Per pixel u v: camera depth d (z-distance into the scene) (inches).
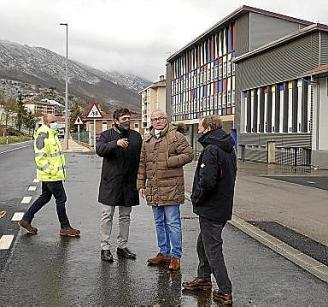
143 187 283.3
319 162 997.8
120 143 284.5
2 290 236.7
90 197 547.2
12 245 323.3
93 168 956.0
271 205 496.7
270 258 299.3
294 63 1141.7
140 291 237.9
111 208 292.5
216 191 229.8
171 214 275.0
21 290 236.8
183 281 253.6
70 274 262.5
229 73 1636.3
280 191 606.9
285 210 467.8
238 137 1455.5
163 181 274.2
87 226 385.4
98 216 428.8
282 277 261.7
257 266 281.9
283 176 815.7
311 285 249.0
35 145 348.8
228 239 349.1
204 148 231.5
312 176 815.7
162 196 274.1
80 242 332.5
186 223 406.6
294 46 1139.9
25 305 217.5
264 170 962.7
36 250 311.0
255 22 1487.5
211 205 229.3
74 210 459.2
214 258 228.4
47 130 350.9
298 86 1136.8
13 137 3430.1
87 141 2121.1
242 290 240.8
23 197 545.6
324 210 468.1
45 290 237.1
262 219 422.6
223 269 227.6
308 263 287.9
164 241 283.1
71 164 1062.4
